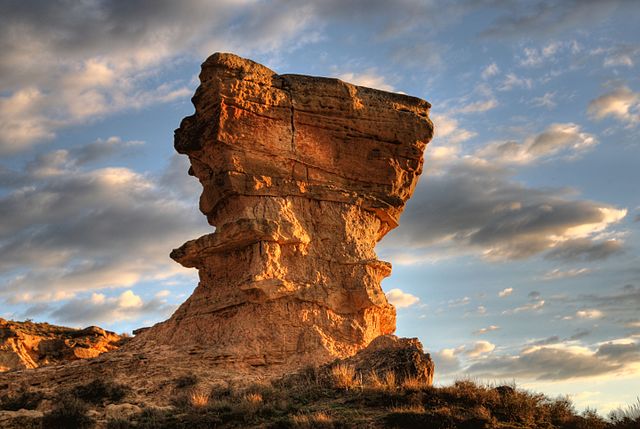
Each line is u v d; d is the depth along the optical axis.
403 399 33.06
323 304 42.09
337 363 37.50
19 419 32.09
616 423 32.72
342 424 30.75
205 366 39.69
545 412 33.16
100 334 53.25
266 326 41.03
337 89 44.44
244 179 42.72
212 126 42.66
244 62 43.19
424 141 46.00
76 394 36.66
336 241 43.84
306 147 44.00
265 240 42.06
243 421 31.98
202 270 44.41
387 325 44.19
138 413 33.56
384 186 45.53
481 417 31.41
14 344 48.41
